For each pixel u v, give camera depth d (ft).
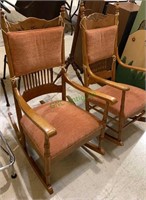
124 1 8.23
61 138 4.04
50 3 7.48
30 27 4.26
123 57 7.59
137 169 5.13
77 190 4.56
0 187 4.50
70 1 14.17
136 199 4.46
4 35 3.99
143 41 6.89
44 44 4.46
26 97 4.81
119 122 5.32
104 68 6.19
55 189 4.55
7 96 7.35
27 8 8.41
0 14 3.83
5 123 6.22
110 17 5.53
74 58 8.87
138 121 6.69
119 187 4.68
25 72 4.45
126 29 7.38
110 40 5.68
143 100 5.46
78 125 4.36
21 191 4.45
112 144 5.80
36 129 4.27
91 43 5.22
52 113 4.66
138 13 6.91
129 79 7.45
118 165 5.20
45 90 5.18
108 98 4.34
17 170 4.89
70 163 5.16
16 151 5.37
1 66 9.11
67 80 5.12
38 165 5.00
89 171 5.00
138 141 5.96
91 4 8.18
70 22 12.87
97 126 4.52
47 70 4.97
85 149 5.59
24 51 4.20
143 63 6.97
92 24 5.22
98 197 4.45
